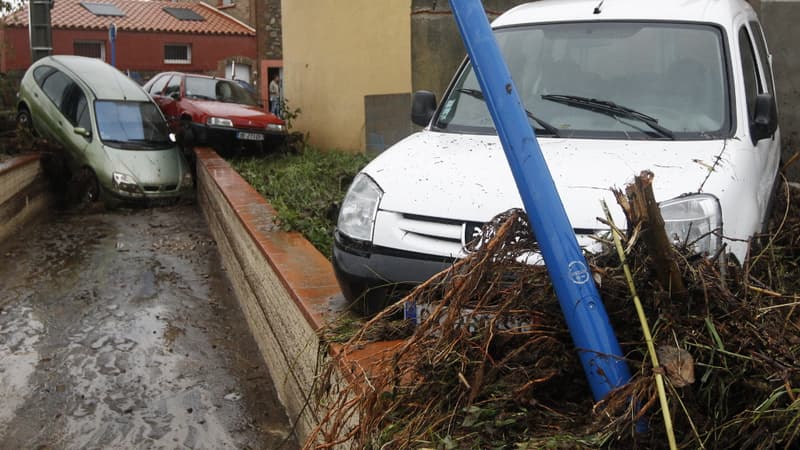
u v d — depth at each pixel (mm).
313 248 6238
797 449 2465
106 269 9578
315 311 4426
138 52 33906
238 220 8070
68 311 7828
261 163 14742
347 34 14742
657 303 2732
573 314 2768
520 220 3039
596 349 2732
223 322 7625
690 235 3578
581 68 4879
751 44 5527
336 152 14820
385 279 4043
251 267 7098
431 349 3021
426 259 3963
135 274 9344
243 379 6141
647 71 4758
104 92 15305
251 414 5512
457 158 4352
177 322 7539
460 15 2934
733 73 4691
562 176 3906
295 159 14680
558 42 5070
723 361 2625
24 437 5203
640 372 2676
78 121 15008
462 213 3900
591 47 4965
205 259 10195
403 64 13617
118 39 33500
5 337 7055
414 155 4484
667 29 4938
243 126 15930
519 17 5434
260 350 6656
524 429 2791
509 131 2854
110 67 16391
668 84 4668
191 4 37688
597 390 2740
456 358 3000
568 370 2938
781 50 9227
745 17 5645
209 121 15906
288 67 17750
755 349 2631
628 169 3936
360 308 4242
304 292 4844
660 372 2555
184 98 17266
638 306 2691
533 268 3107
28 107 15961
